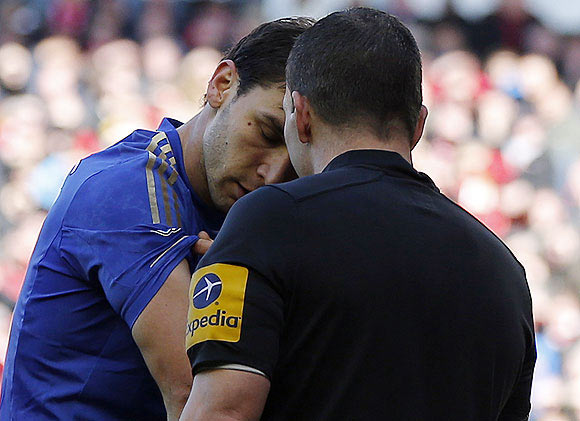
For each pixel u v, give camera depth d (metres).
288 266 6.53
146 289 7.53
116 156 8.31
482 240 7.08
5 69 31.16
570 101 33.31
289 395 6.56
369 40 6.95
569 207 29.02
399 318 6.62
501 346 6.95
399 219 6.81
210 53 32.19
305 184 6.82
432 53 34.66
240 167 8.09
